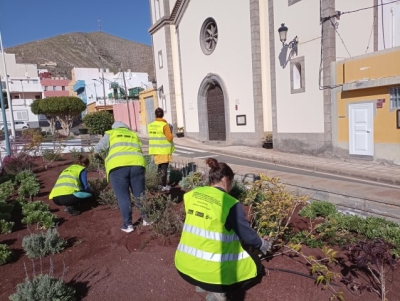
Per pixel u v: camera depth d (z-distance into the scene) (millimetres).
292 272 3416
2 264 3924
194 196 2781
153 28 25031
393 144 10133
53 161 12000
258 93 15875
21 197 6609
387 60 10008
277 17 13641
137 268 3648
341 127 11641
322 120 12258
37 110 34969
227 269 2592
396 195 4969
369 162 10844
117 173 4613
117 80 47469
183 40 21469
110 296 3168
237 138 17547
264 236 3688
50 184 8383
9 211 5629
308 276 3338
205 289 2611
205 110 20281
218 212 2596
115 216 5520
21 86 54375
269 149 15203
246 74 16438
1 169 10312
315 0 11992
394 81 9664
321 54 11984
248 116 16641
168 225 4438
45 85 59125
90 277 3508
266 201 4047
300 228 4512
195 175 6844
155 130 6984
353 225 4434
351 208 5301
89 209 6020
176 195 6461
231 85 17578
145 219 4836
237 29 16656
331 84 11719
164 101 24953
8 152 12461
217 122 19438
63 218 5570
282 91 13883
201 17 19281
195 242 2648
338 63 11438
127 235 4609
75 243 4445
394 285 3172
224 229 2615
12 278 3570
